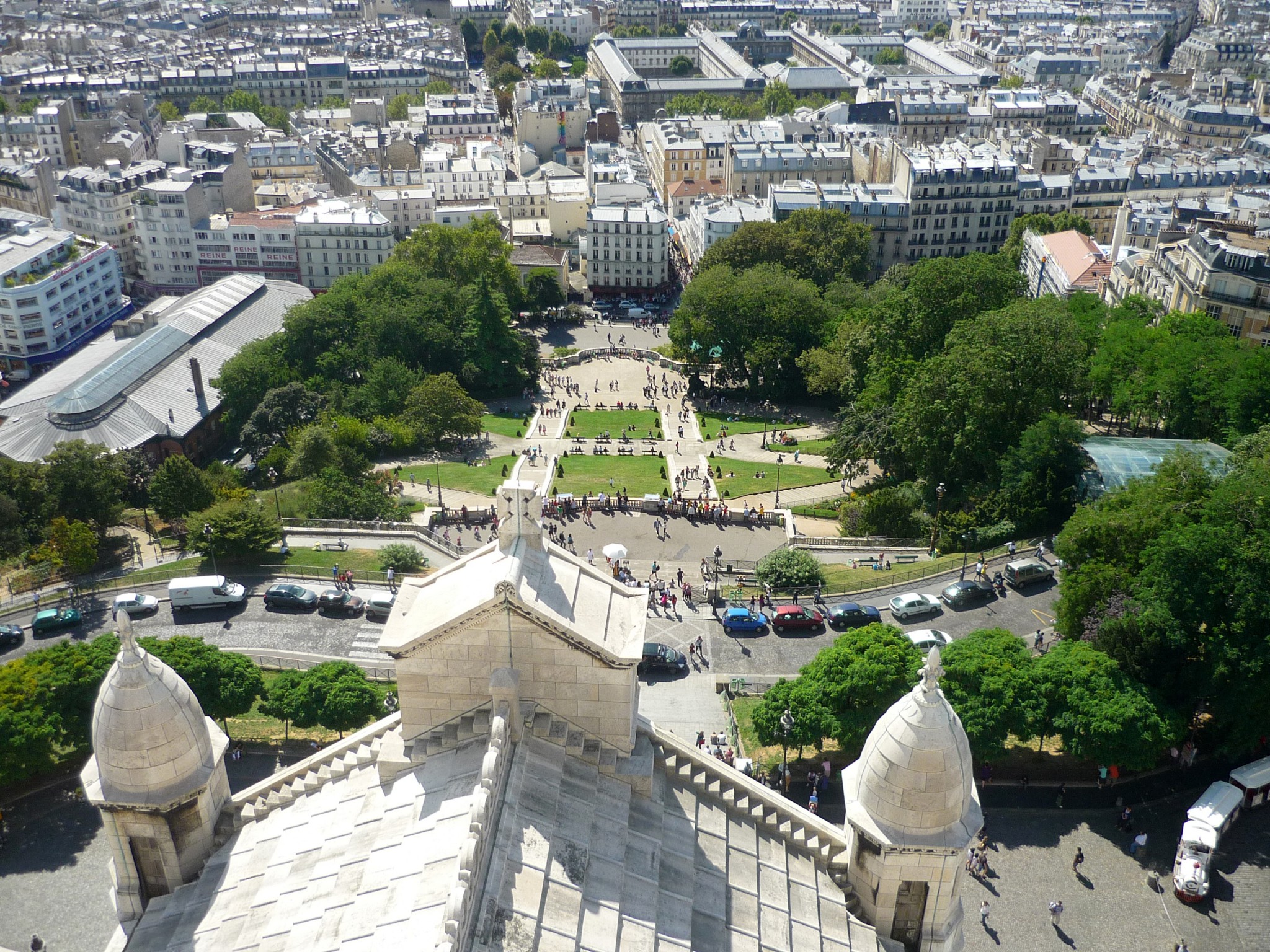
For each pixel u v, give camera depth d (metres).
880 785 64.94
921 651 130.62
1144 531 136.88
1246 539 127.19
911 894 67.31
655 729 69.75
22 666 121.94
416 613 65.06
